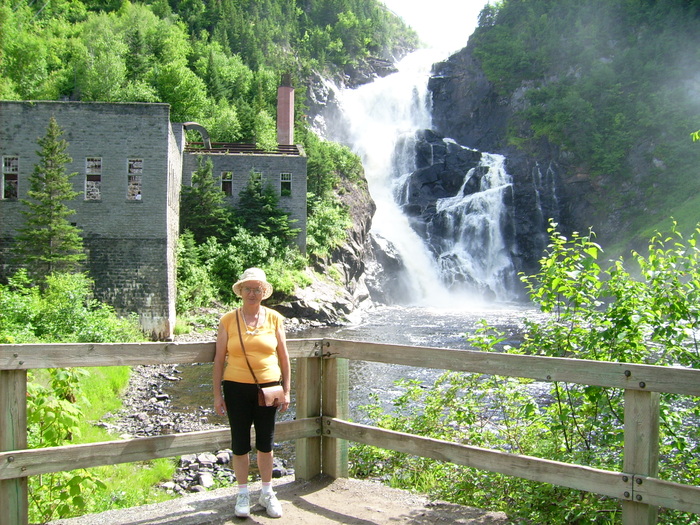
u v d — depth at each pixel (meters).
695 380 4.44
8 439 4.87
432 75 98.88
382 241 57.69
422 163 73.19
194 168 43.97
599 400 6.43
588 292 7.46
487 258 64.56
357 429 6.28
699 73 77.56
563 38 94.19
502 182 70.75
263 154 46.28
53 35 86.00
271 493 5.77
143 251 31.03
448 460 5.63
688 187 66.06
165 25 87.25
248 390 5.64
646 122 71.31
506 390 8.18
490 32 98.31
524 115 80.94
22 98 66.31
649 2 92.44
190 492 10.95
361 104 96.06
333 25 148.62
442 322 39.97
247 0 133.88
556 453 6.83
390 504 6.05
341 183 55.62
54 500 6.82
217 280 38.00
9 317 22.78
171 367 23.45
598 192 70.94
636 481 4.67
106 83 62.34
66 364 5.04
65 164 31.20
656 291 7.25
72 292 25.11
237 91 80.75
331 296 40.69
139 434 14.76
